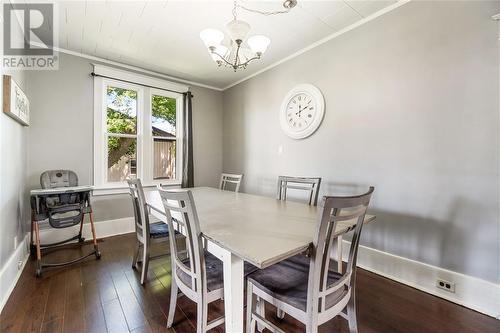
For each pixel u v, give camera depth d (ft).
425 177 6.51
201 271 4.02
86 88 10.40
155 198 7.57
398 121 7.03
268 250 3.32
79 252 8.94
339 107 8.57
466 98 5.79
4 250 5.99
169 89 12.76
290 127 10.35
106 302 5.85
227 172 14.51
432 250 6.39
